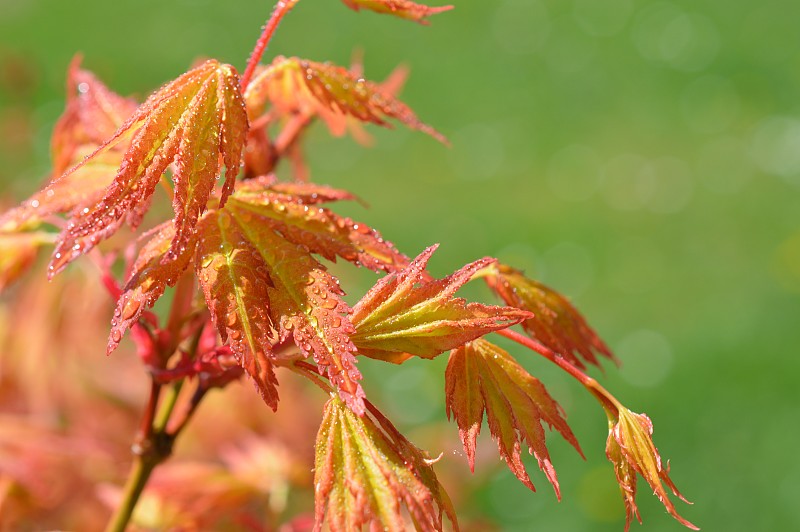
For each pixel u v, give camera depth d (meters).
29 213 1.05
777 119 6.00
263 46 1.02
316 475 0.80
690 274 4.78
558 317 1.07
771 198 5.34
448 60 6.73
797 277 4.66
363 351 0.84
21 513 1.64
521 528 3.33
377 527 0.78
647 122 6.09
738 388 3.99
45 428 1.75
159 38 6.70
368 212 5.17
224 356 1.02
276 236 0.91
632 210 5.29
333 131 1.29
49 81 5.18
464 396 0.91
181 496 1.55
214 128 0.87
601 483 3.46
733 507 3.48
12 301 1.87
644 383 4.04
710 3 7.16
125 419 1.91
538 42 6.92
